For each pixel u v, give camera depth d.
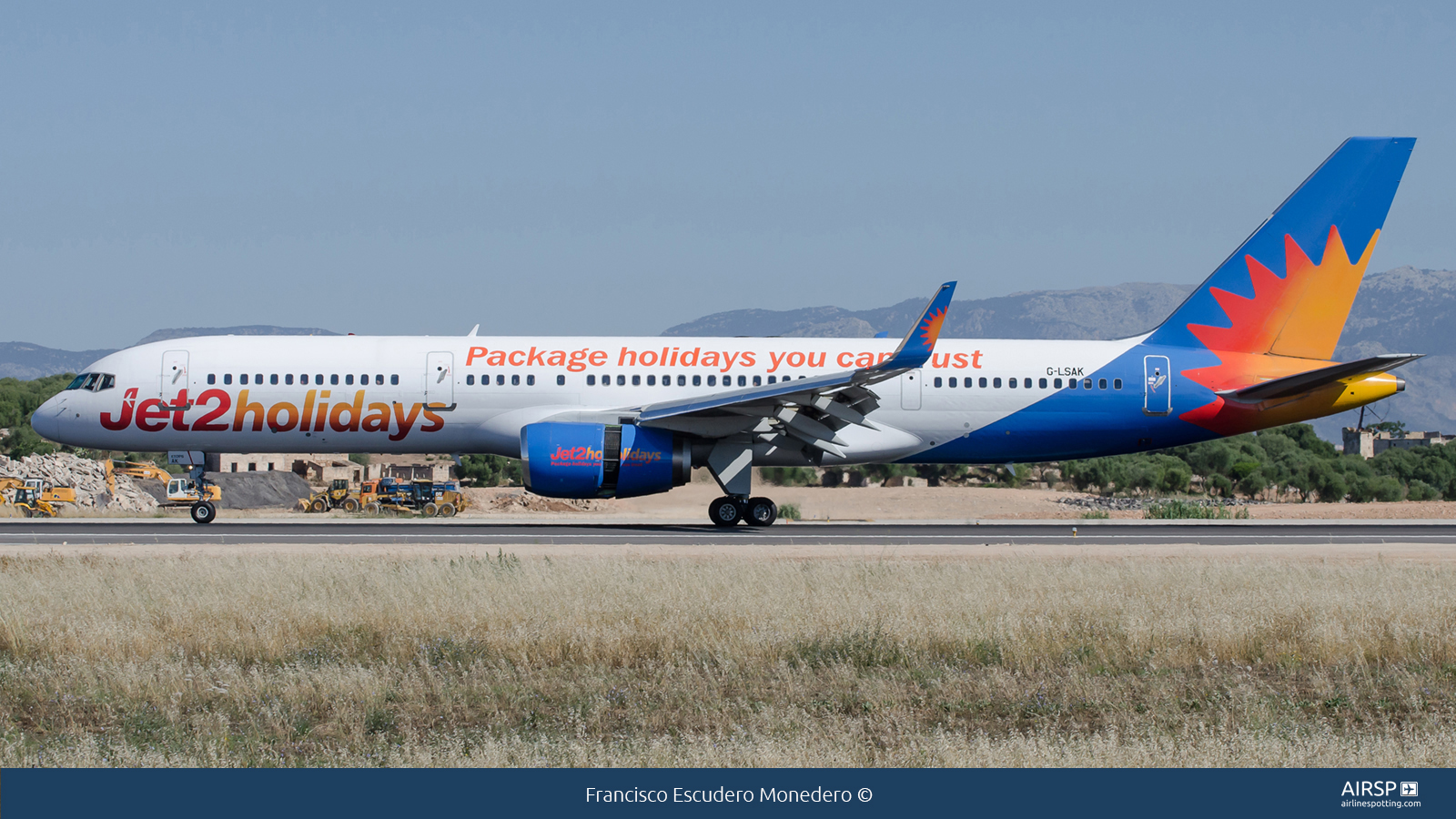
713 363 91.69
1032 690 38.78
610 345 92.56
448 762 30.78
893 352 93.06
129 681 37.69
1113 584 55.31
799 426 86.25
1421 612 48.28
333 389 90.00
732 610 47.94
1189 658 43.56
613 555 66.31
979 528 92.38
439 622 46.53
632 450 83.81
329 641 44.09
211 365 90.06
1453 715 36.59
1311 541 81.94
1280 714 36.06
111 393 89.38
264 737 33.66
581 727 33.84
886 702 37.25
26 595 49.44
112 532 81.81
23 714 36.00
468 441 92.31
